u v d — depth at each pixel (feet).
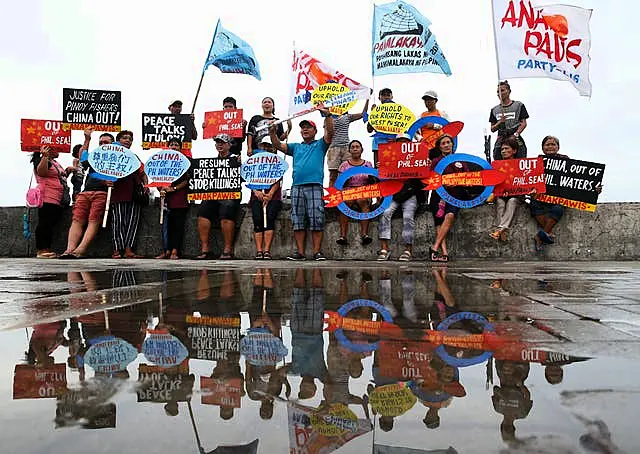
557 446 2.27
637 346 4.76
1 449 2.21
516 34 28.25
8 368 3.89
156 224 32.19
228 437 2.39
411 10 29.63
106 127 31.63
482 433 2.44
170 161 30.07
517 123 29.17
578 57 28.07
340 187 28.22
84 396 3.09
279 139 30.83
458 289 10.78
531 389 3.29
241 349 4.70
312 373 3.74
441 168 26.81
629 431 2.47
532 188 26.78
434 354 4.46
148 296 9.41
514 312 7.26
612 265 22.04
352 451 2.21
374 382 3.49
